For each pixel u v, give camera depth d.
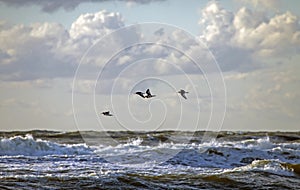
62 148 25.17
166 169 21.03
